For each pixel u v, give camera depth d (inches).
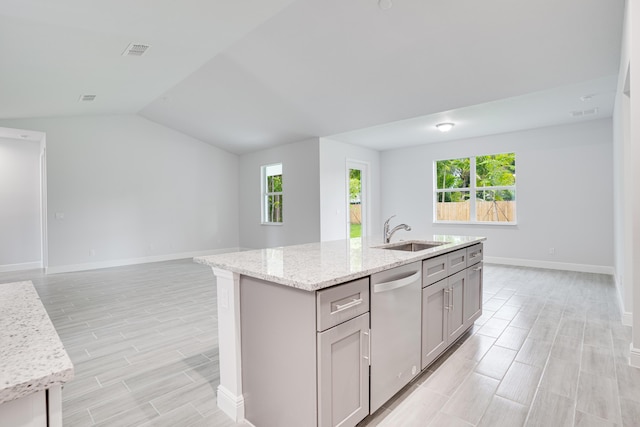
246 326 69.2
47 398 25.6
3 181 238.5
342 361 59.4
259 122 238.7
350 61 152.0
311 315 55.5
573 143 215.3
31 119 215.3
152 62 160.2
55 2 99.0
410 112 190.1
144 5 109.0
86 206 238.4
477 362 93.5
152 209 270.8
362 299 63.2
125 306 149.7
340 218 268.1
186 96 217.8
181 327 123.8
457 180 270.2
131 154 259.3
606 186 204.8
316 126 229.5
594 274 204.8
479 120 207.5
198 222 298.8
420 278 81.5
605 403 73.8
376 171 308.0
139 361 96.8
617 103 146.4
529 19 114.0
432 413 70.7
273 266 67.8
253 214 311.3
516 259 238.5
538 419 68.5
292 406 59.7
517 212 237.5
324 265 68.1
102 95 195.5
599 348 102.0
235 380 70.4
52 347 29.3
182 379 86.7
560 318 129.0
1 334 32.0
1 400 22.5
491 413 70.6
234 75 182.4
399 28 127.0
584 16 109.0
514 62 134.7
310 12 126.3
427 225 283.9
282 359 61.1
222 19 127.7
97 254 242.8
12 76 146.1
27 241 248.4
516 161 237.0
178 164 285.9
